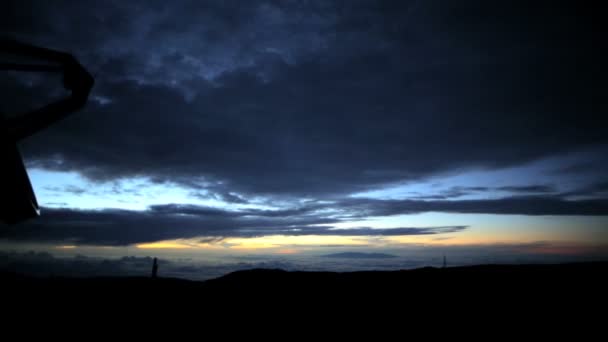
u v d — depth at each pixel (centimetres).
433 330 1684
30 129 805
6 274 2536
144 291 2472
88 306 1958
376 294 2531
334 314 2020
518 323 1734
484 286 2584
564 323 1703
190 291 2636
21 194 816
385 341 1527
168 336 1517
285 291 2639
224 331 1658
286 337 1588
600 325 1656
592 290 2316
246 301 2358
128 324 1664
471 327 1706
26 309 1736
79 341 1345
